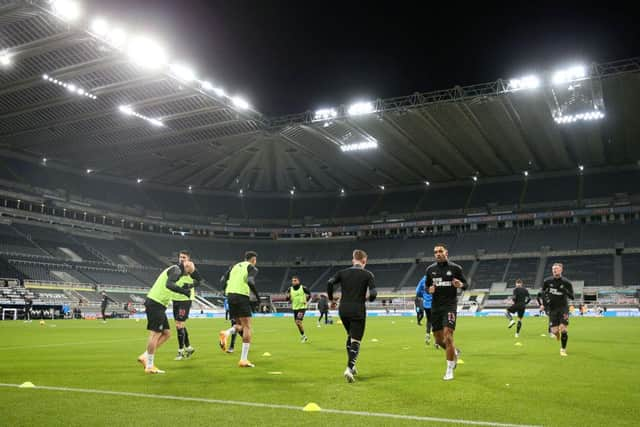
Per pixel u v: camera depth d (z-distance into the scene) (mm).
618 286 53906
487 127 51188
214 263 69812
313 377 9234
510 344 16391
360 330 9047
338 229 73188
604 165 65500
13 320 39375
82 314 46125
